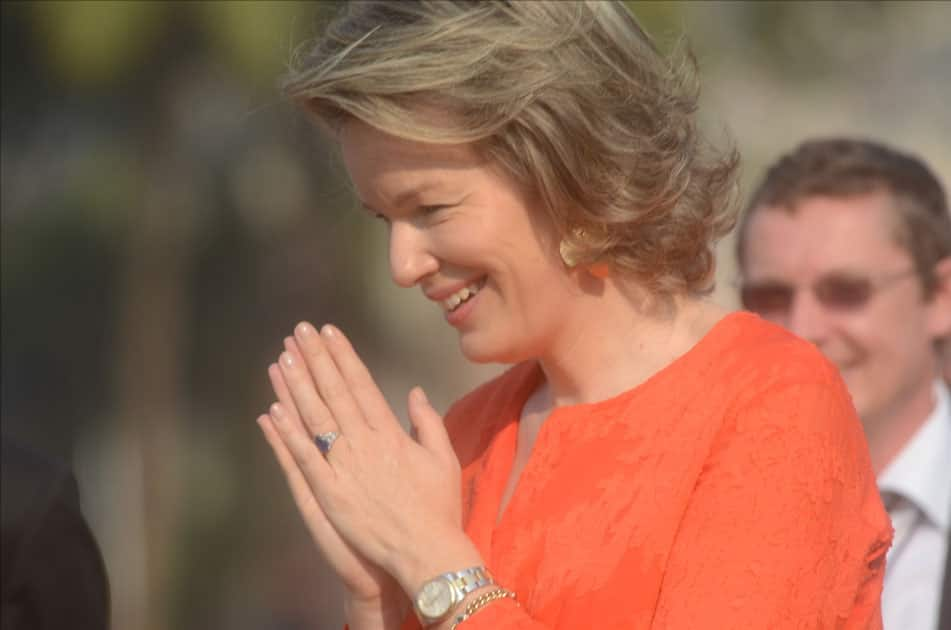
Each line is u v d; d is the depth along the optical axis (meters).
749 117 43.53
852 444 8.00
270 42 35.06
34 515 9.26
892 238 12.42
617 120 8.05
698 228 8.45
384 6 8.06
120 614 48.81
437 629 7.95
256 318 49.09
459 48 7.81
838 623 7.79
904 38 45.16
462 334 8.48
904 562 11.93
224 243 47.47
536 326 8.34
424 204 8.12
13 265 46.72
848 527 7.87
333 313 49.50
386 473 8.39
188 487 48.28
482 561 8.12
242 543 48.56
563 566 7.95
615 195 8.04
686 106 8.55
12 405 49.72
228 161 44.72
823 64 44.41
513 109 7.80
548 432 8.37
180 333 48.16
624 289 8.44
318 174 44.25
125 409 47.84
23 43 41.19
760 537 7.58
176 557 47.56
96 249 46.59
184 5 36.16
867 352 12.38
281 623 47.59
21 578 9.16
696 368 8.20
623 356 8.42
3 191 45.91
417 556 8.12
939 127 46.03
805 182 12.65
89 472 50.16
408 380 51.69
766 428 7.82
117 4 36.62
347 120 8.14
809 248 12.48
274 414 8.62
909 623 11.74
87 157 44.59
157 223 45.59
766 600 7.47
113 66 37.53
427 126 7.86
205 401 49.31
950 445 12.34
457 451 9.20
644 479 7.99
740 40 43.62
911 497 12.07
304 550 48.66
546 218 8.17
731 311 8.66
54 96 43.09
